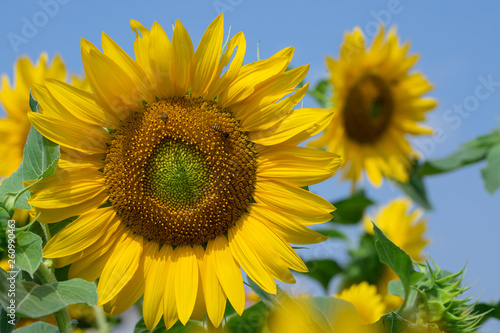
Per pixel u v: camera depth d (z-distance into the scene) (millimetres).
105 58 929
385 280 1184
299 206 950
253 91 950
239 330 1000
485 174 1178
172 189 961
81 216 944
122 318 1040
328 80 1211
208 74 948
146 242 964
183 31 938
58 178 938
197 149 960
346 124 1242
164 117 948
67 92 938
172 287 950
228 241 964
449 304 959
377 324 943
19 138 1125
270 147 961
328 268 1182
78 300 881
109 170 956
